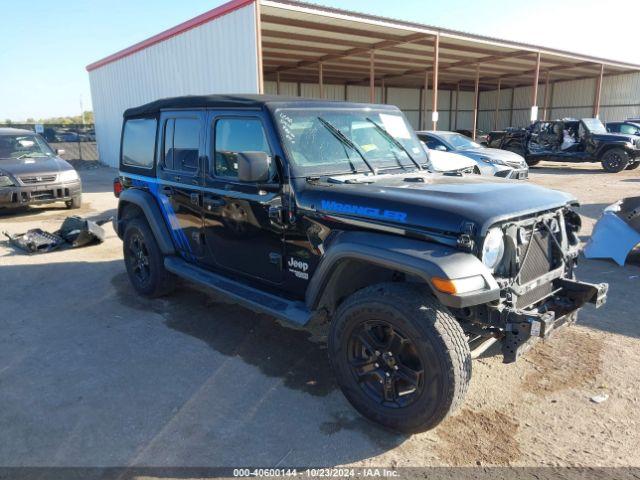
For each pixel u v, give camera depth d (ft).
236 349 13.93
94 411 10.99
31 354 13.71
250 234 12.98
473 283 8.89
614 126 65.82
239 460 9.43
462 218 9.27
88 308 17.03
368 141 13.52
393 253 9.48
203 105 13.88
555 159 59.67
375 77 102.42
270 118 11.91
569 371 12.46
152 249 16.74
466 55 77.25
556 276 11.39
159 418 10.73
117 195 19.13
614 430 10.20
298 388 11.92
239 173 11.02
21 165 33.50
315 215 11.22
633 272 20.02
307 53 70.90
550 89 117.80
